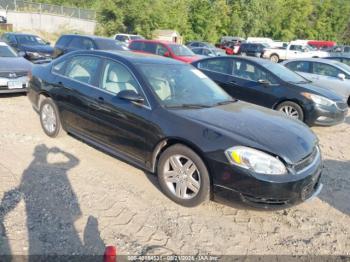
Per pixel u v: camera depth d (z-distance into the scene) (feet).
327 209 13.32
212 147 11.41
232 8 185.26
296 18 203.10
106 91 14.87
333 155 19.94
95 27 135.85
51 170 14.49
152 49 48.39
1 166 14.44
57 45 44.37
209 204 12.85
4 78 25.58
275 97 24.80
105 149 15.19
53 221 10.96
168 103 13.33
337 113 24.12
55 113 17.66
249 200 11.07
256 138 11.51
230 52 118.62
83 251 9.75
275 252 10.50
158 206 12.41
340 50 111.14
